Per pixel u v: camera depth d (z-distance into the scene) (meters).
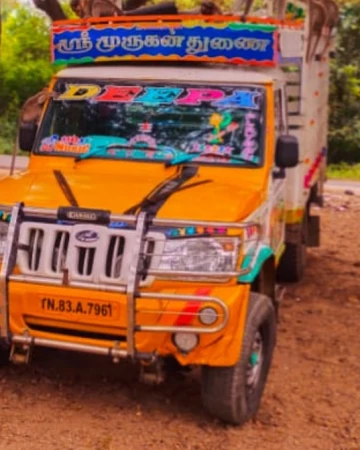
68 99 6.76
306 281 9.64
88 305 5.31
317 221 10.07
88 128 6.66
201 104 6.54
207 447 5.43
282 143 6.41
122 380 6.41
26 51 25.80
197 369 6.64
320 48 9.49
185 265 5.32
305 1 8.53
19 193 5.78
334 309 8.59
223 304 5.18
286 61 8.23
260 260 5.63
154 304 5.23
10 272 5.45
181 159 6.35
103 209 5.48
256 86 6.57
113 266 5.30
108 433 5.53
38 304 5.41
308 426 5.85
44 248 5.43
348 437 5.70
